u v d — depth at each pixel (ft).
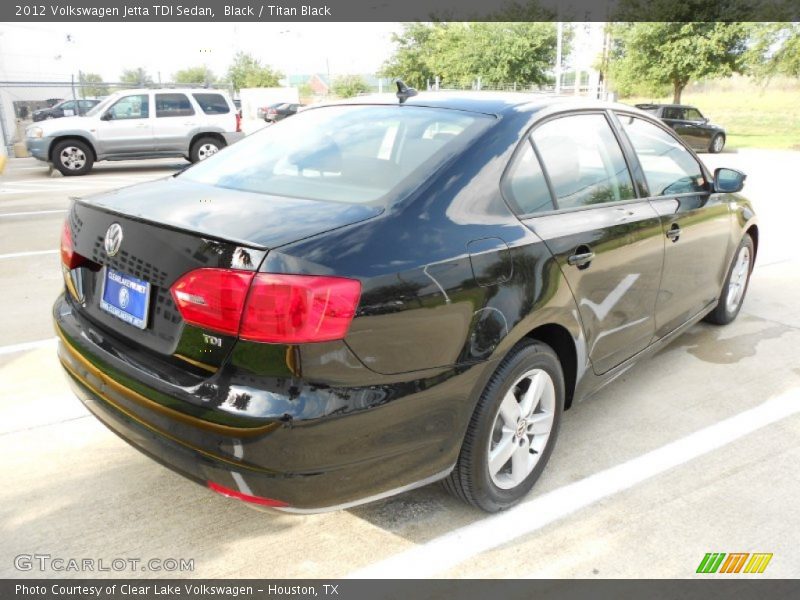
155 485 9.50
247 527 8.71
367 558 8.21
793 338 15.96
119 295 7.83
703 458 10.60
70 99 97.14
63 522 8.66
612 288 10.05
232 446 6.52
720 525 9.00
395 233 7.23
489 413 8.13
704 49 87.92
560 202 9.44
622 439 11.15
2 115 63.31
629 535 8.75
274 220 7.18
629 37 94.43
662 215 11.40
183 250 6.92
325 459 6.67
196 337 6.83
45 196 36.55
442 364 7.38
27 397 11.99
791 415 12.09
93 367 7.82
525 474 9.22
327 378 6.56
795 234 27.61
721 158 63.36
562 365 9.87
